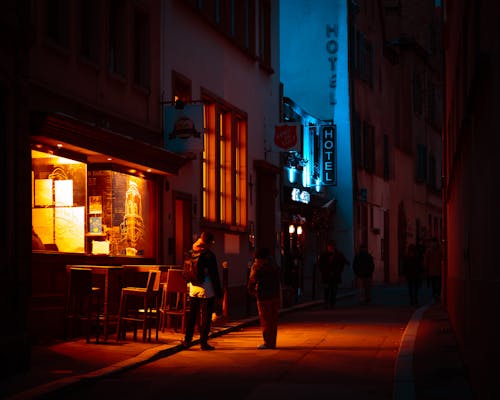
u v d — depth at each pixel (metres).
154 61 21.03
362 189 44.97
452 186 17.62
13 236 12.05
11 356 11.48
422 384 11.17
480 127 8.56
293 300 30.28
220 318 19.31
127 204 18.88
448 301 22.47
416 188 59.06
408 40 56.16
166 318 18.31
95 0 18.02
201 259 15.30
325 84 43.88
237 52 28.12
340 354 14.74
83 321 16.64
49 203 15.77
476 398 9.28
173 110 20.92
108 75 18.31
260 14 31.12
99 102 17.86
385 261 50.81
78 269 15.07
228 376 12.16
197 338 16.56
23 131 12.45
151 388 11.11
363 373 12.49
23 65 12.45
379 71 50.31
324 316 23.92
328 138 40.81
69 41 16.58
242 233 28.39
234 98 27.69
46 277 15.33
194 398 10.39
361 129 45.81
